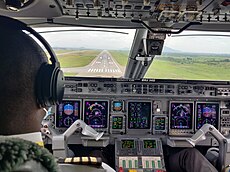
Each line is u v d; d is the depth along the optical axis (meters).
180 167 4.05
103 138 4.21
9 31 0.72
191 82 4.42
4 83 0.67
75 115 4.41
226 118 4.52
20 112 0.69
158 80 4.40
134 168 4.15
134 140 4.38
